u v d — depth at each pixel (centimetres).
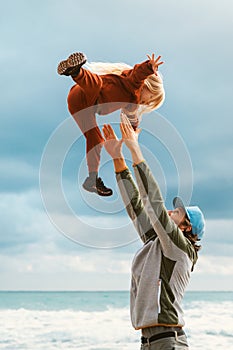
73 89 260
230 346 1088
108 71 263
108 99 249
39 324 1345
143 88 253
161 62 250
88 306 1747
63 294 2045
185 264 272
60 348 1117
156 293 264
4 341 1188
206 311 1488
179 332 265
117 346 1140
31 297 1969
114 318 1548
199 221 289
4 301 1870
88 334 1223
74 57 240
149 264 271
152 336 263
